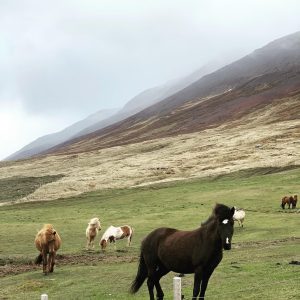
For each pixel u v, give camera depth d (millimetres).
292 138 114438
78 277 22953
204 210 56281
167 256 14773
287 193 63812
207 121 172750
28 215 61375
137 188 84438
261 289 17125
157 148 132875
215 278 20156
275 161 91688
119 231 35938
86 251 33719
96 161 124562
